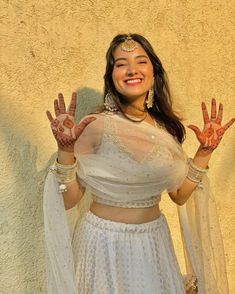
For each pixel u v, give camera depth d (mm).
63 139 2057
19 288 2553
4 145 2434
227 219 3326
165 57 2924
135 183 2234
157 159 2260
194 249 2676
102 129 2232
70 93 2592
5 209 2463
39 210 2572
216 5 3104
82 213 2576
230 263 3381
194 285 2654
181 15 2965
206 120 2336
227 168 3277
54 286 2271
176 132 2506
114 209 2279
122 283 2230
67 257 2236
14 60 2422
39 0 2463
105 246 2246
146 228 2285
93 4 2629
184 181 2439
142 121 2318
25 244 2547
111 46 2316
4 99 2414
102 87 2701
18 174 2486
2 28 2377
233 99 3238
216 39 3123
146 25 2830
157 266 2285
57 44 2533
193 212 2650
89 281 2270
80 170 2236
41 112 2527
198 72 3070
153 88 2424
